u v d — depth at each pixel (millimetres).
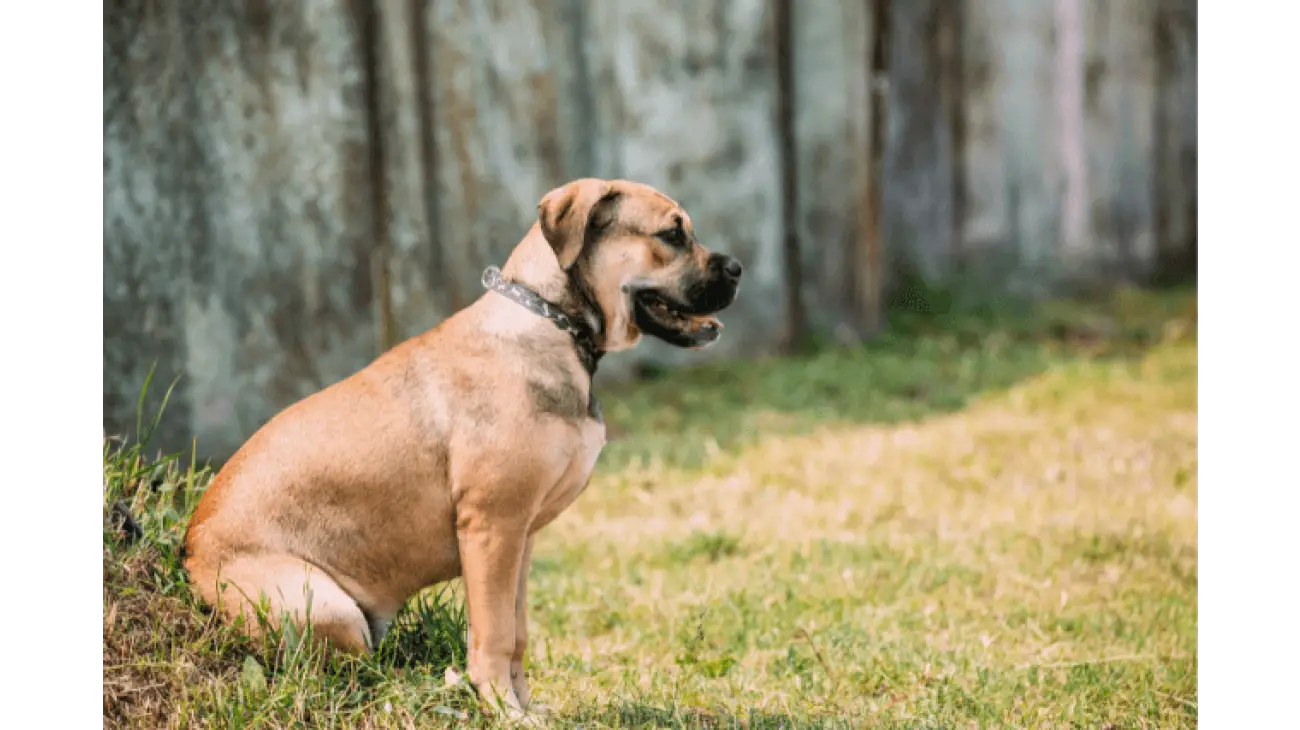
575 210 4676
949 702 5410
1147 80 16688
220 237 9883
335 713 4621
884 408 11766
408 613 5418
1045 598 6945
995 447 10258
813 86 13969
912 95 15727
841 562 7531
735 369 12969
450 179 11484
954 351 13922
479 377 4699
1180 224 17000
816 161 14031
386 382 4805
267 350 10125
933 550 7805
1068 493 9031
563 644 6270
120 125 9398
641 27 12875
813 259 14102
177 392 9617
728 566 7625
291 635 4660
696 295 4785
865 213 14289
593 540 8203
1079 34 16359
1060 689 5676
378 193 10875
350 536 4734
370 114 10820
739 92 13398
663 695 5418
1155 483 9266
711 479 9570
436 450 4684
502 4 11906
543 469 4637
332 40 10500
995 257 16203
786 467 9820
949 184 16016
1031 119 16297
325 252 10484
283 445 4785
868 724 5172
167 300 9594
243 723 4559
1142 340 14398
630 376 12922
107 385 9297
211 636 4797
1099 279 16453
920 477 9469
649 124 12945
